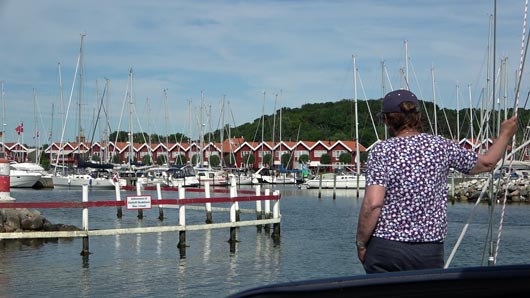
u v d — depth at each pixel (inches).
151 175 2731.3
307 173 3134.8
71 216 1068.5
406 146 145.1
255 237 774.5
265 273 531.2
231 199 697.6
